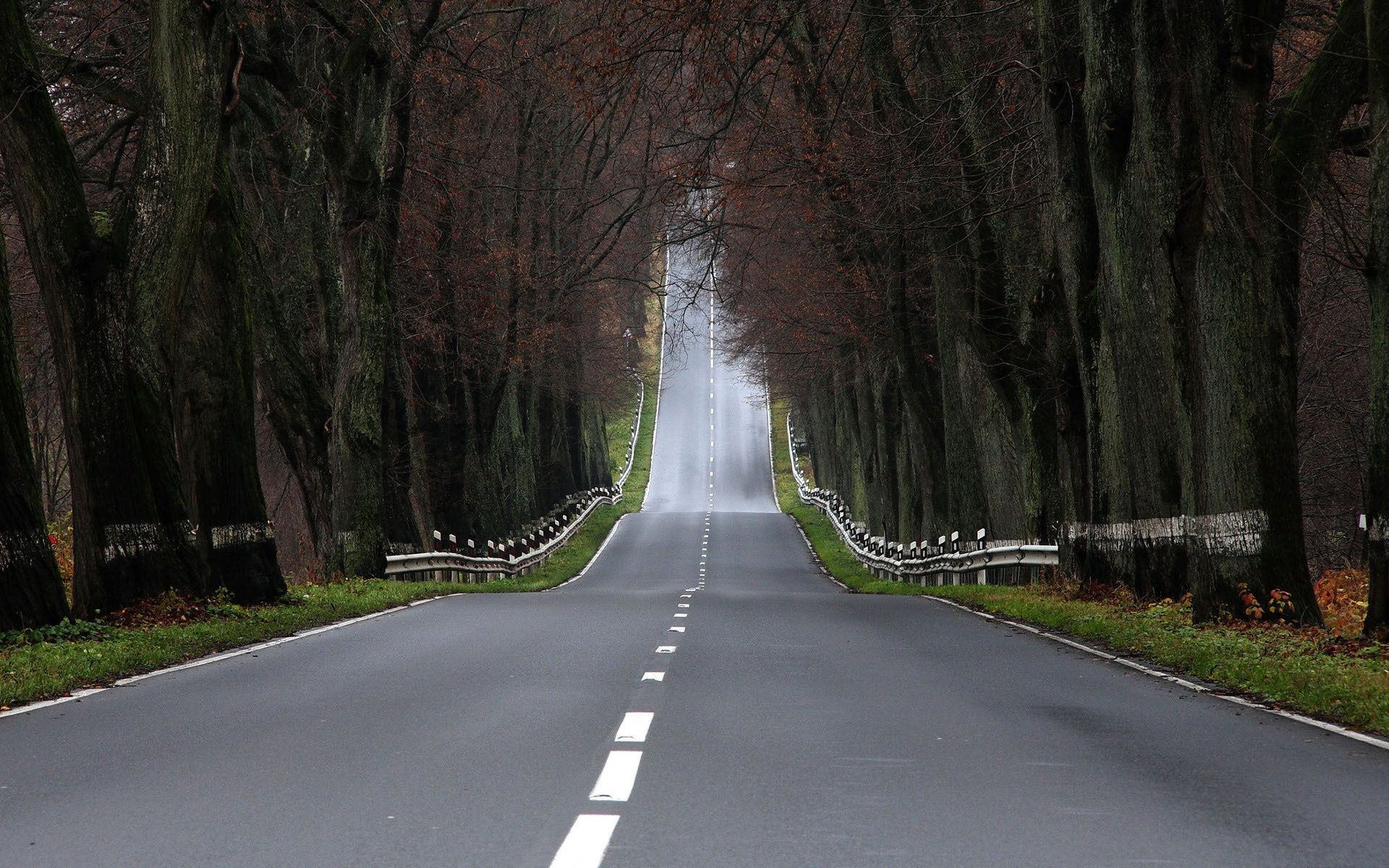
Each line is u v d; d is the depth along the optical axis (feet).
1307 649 112.47
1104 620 147.02
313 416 246.47
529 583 342.03
